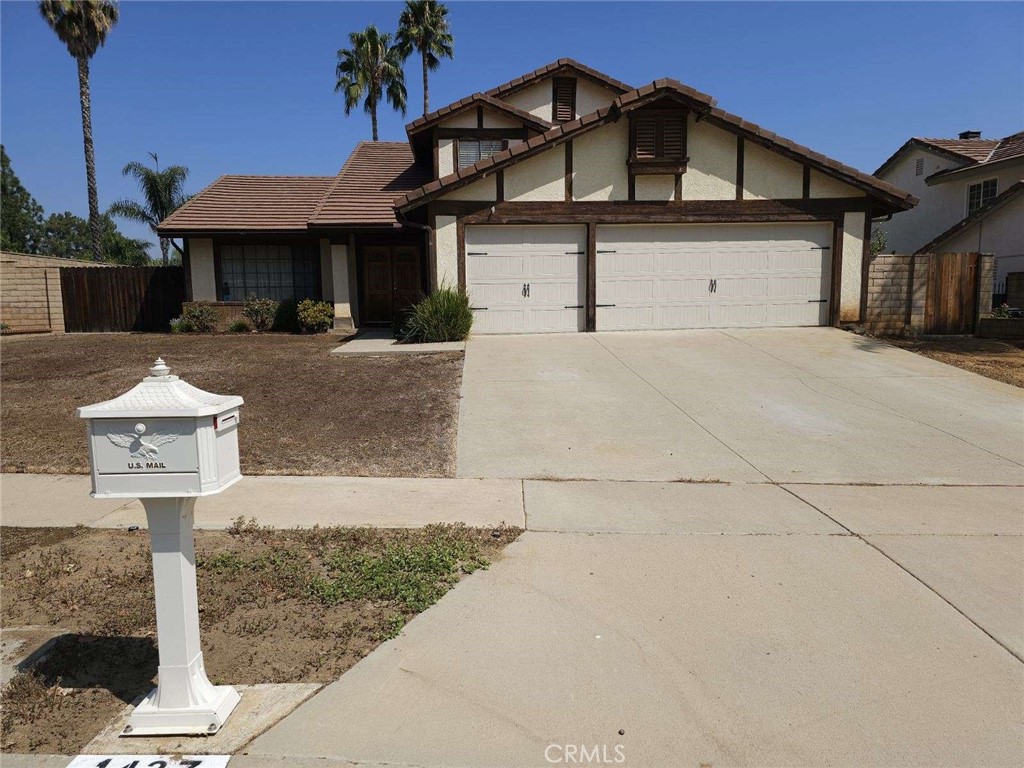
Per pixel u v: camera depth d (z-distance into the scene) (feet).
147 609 14.39
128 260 140.56
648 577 15.57
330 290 62.64
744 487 22.16
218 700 10.77
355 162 70.90
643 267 49.88
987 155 78.23
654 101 47.11
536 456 25.25
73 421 29.94
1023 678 11.91
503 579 15.42
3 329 62.69
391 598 14.60
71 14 94.22
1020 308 58.59
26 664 12.41
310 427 28.32
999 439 27.37
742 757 10.00
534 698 11.28
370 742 10.23
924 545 17.52
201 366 39.70
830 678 11.89
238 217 63.16
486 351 42.68
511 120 60.03
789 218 49.65
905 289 51.60
